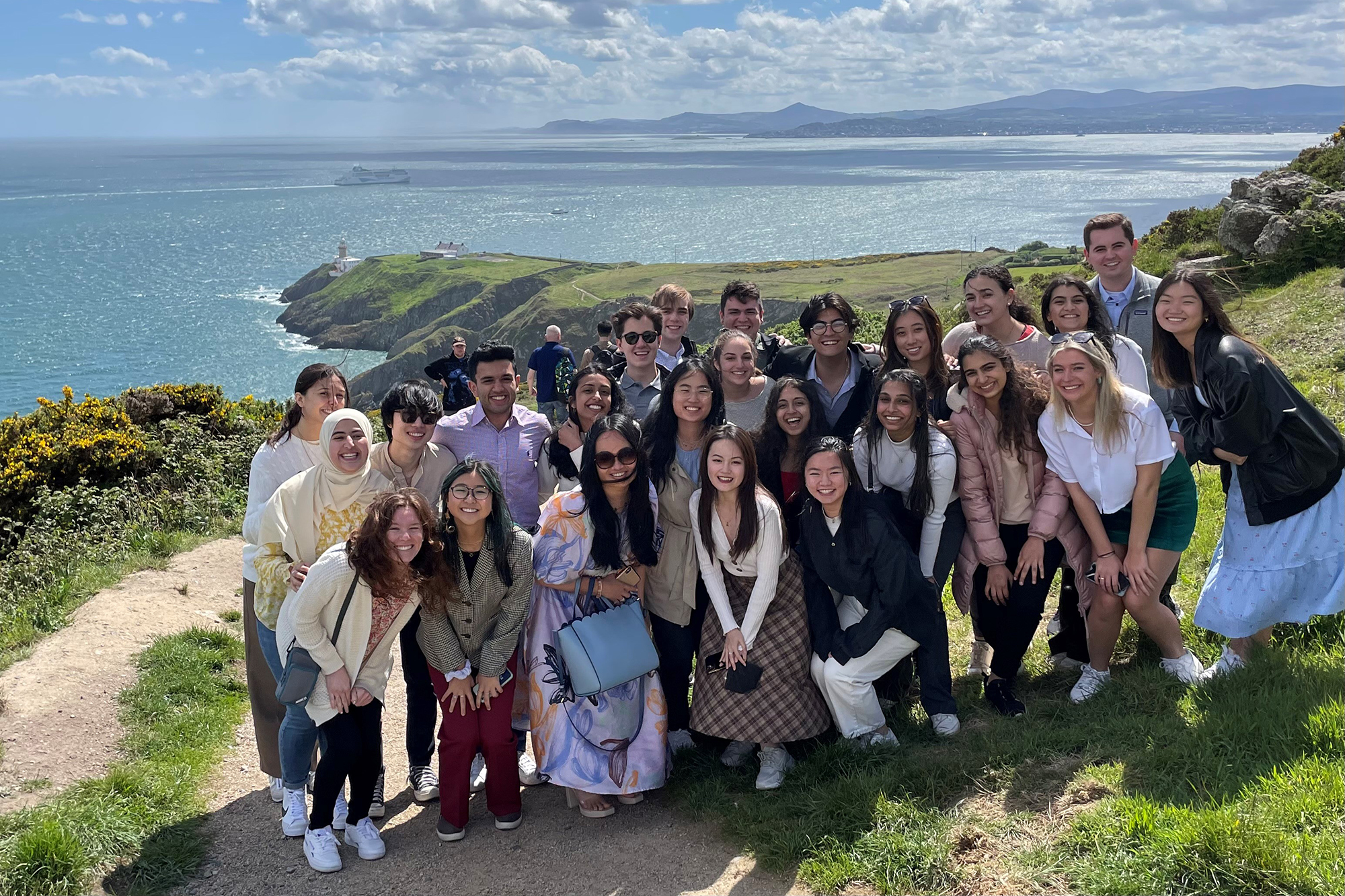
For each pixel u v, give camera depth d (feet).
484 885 12.94
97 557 26.99
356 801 13.84
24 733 16.63
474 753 14.14
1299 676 13.75
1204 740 12.68
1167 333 14.39
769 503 14.34
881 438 15.02
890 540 14.19
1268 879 9.73
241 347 373.61
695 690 15.20
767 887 12.25
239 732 18.17
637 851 13.47
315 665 13.08
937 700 15.10
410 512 12.84
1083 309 17.24
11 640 20.71
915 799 13.10
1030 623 15.34
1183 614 17.66
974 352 14.71
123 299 473.67
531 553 13.87
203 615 23.18
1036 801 12.56
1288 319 38.27
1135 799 11.64
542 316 360.69
